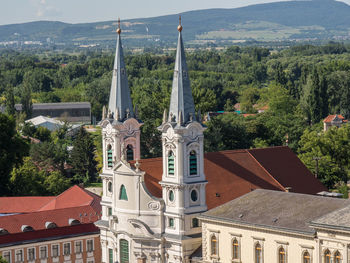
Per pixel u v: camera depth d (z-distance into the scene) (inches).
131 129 5324.8
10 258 5644.7
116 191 5187.0
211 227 4771.2
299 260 4293.8
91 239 5979.3
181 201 4881.9
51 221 5940.0
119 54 5310.0
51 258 5812.0
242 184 5329.7
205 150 7859.3
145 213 5022.1
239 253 4613.7
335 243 4082.2
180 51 4889.3
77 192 6565.0
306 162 7618.1
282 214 4503.0
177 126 4835.1
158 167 5236.2
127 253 5157.5
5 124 7834.6
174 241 4891.7
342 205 4394.7
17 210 6540.4
